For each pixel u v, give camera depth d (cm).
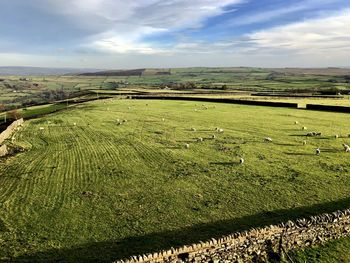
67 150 5278
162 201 3159
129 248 2372
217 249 2100
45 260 2255
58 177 3944
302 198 3162
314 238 2409
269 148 5031
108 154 4906
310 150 4878
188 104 10650
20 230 2664
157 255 1944
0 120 9600
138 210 2977
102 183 3691
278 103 9925
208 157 4588
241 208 2973
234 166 4166
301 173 3859
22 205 3148
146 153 4875
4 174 4141
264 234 2252
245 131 6334
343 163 4234
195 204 3080
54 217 2877
